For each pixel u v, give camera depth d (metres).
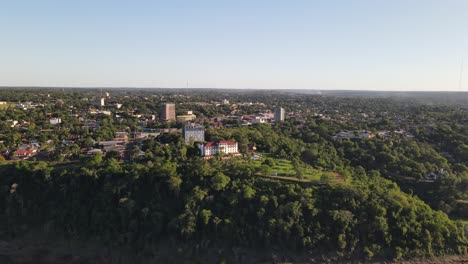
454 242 155.62
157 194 172.75
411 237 153.88
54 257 154.62
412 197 185.75
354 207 160.25
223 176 171.12
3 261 152.12
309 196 163.88
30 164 192.00
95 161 193.62
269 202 161.50
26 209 174.12
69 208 171.88
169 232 158.88
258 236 153.75
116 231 161.25
